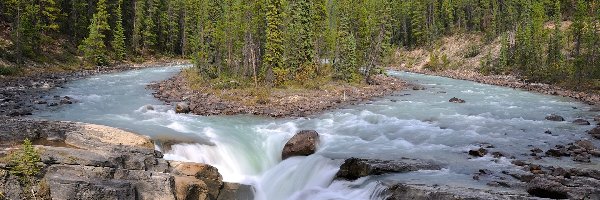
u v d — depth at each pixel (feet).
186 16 367.86
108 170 57.06
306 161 77.20
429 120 112.98
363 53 236.43
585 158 72.64
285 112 122.83
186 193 61.11
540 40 287.89
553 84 222.69
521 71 273.54
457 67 327.26
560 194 51.52
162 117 108.88
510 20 342.44
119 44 302.86
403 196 55.26
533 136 93.66
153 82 194.80
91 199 52.95
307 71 191.21
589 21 255.09
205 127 98.12
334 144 87.25
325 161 74.54
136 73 240.73
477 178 62.13
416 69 345.92
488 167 69.00
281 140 90.94
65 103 125.70
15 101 124.98
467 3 413.80
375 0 294.05
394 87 196.95
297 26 199.31
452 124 107.04
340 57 213.05
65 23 293.84
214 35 203.82
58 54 252.01
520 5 356.38
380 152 80.18
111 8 337.11
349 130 100.58
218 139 86.63
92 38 268.62
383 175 65.62
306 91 164.14
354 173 68.74
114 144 69.56
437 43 385.09
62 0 297.33
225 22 203.51
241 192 69.72
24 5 233.76
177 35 383.86
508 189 56.29
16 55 212.23
